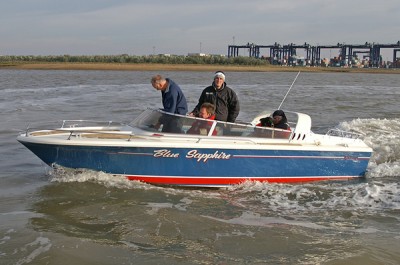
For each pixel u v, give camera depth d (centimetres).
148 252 493
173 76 5628
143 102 2177
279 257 489
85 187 707
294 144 782
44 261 462
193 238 535
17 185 728
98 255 481
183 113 771
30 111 1739
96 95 2595
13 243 502
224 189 757
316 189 762
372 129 1302
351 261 481
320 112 1850
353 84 4547
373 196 726
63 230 545
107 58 9338
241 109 1925
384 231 573
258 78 5641
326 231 569
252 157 752
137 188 718
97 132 755
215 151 730
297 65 11694
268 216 627
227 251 501
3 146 1038
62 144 696
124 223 574
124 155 712
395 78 6825
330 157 802
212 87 783
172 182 739
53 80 4344
